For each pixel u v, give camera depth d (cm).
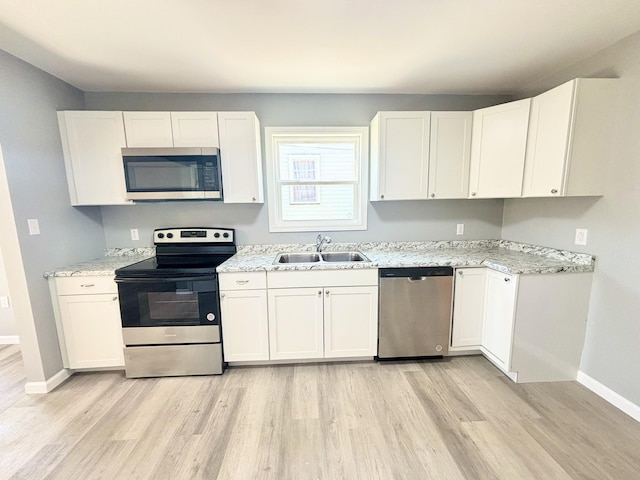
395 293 240
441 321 246
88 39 179
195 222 285
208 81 244
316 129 277
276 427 179
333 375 232
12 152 197
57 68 217
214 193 244
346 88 265
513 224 287
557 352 218
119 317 229
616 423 179
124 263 250
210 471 150
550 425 177
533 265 216
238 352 239
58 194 233
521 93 273
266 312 237
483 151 251
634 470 148
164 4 146
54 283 222
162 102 269
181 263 246
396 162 260
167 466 153
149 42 183
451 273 240
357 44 188
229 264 238
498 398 202
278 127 275
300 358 244
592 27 172
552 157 204
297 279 235
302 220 292
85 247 259
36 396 210
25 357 210
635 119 180
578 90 188
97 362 233
